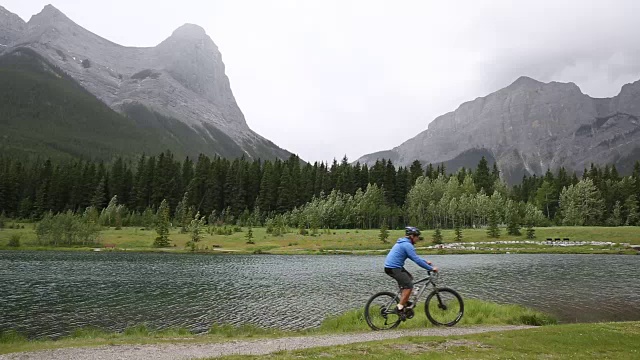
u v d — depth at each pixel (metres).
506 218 144.75
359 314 20.06
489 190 192.00
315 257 90.25
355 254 97.12
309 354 10.54
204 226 146.88
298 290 43.28
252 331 18.55
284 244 113.75
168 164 187.88
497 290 41.25
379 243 116.06
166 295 40.12
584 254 93.31
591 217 153.50
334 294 40.78
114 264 70.38
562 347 11.40
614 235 113.06
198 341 14.20
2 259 75.56
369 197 166.50
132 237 117.50
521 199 191.00
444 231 137.12
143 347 13.06
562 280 49.16
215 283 48.78
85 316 30.58
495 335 12.88
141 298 38.47
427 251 102.00
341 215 158.38
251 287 45.59
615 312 30.53
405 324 15.87
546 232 123.00
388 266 14.72
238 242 114.94
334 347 11.35
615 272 57.72
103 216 137.62
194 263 74.62
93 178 173.38
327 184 189.88
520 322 19.23
